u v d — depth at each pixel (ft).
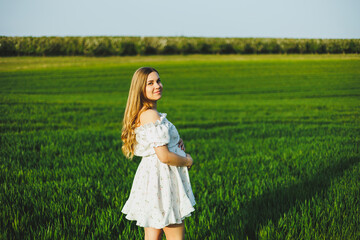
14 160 19.35
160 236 8.42
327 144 24.76
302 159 20.31
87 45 168.76
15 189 13.87
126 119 8.34
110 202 12.87
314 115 49.90
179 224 8.21
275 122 44.04
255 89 101.24
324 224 10.32
